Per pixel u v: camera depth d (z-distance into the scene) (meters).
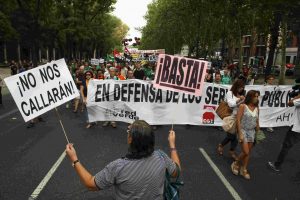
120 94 8.95
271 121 9.52
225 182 5.50
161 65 4.73
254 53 62.78
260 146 7.93
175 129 9.32
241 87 6.46
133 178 2.18
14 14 38.03
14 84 3.80
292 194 5.14
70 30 35.31
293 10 15.60
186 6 32.72
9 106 12.76
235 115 6.36
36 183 5.27
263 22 22.34
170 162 2.43
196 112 9.19
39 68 4.01
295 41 51.53
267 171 6.16
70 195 4.87
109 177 2.21
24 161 6.29
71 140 7.84
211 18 30.42
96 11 39.22
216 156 6.89
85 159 6.46
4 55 50.22
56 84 4.16
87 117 9.26
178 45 49.66
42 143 7.55
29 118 3.87
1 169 5.86
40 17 27.39
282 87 9.37
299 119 5.79
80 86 10.34
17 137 8.08
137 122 2.32
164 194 2.50
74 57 53.41
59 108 12.27
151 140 2.27
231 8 22.53
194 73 4.68
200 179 5.59
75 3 33.78
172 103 9.08
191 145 7.68
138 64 11.27
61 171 5.80
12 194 4.86
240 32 24.55
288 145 5.98
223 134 8.85
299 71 36.50
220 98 9.12
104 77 12.12
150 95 8.98
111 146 7.39
